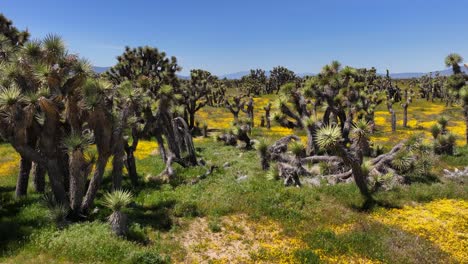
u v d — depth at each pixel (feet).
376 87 256.93
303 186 50.85
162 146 69.00
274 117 71.10
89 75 37.45
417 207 43.16
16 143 36.06
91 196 39.52
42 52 37.29
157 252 31.35
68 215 38.11
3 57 49.29
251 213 41.93
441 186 49.73
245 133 93.20
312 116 68.03
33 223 36.42
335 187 49.65
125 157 55.98
